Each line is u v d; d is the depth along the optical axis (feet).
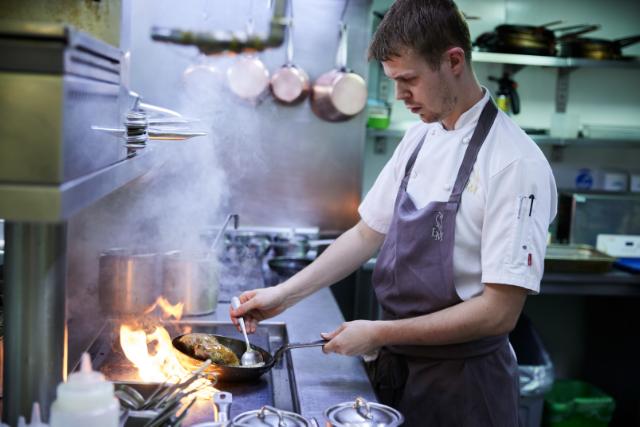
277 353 5.34
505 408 5.76
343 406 4.19
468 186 5.56
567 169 13.14
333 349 5.19
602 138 12.10
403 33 5.06
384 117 11.53
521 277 5.13
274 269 9.06
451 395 5.63
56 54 2.81
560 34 12.78
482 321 5.20
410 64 5.12
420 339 5.24
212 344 5.57
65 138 2.89
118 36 4.56
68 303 6.83
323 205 11.07
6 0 4.42
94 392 3.02
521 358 11.34
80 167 3.22
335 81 10.17
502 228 5.24
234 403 4.94
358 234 6.58
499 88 12.32
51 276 3.81
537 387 10.48
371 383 5.73
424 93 5.24
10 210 2.83
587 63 11.57
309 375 5.45
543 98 12.94
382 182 6.56
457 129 5.79
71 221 8.09
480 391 5.62
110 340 6.10
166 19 10.01
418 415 5.74
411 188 6.04
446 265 5.59
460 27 5.18
